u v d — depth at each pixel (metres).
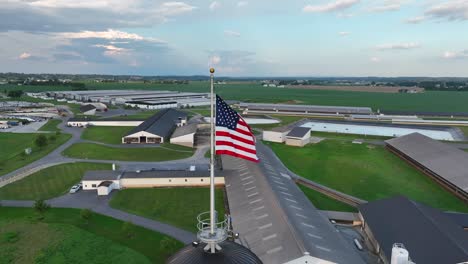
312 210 49.09
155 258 41.25
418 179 73.00
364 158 90.00
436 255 35.97
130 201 58.75
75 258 40.59
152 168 78.44
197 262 17.44
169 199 59.62
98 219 51.59
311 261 33.41
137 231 47.88
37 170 75.25
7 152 91.94
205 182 65.88
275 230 39.78
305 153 95.19
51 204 57.09
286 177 65.25
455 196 63.41
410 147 90.12
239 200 51.75
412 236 40.22
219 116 21.69
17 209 54.91
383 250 39.78
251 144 22.08
